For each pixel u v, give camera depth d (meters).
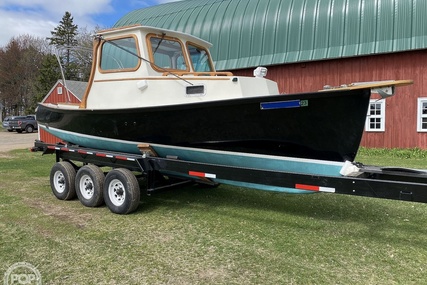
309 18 11.98
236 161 4.16
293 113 3.46
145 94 4.51
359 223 4.10
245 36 13.16
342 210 4.63
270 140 3.77
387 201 5.03
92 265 3.02
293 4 12.50
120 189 4.49
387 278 2.79
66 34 44.53
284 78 12.45
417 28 10.21
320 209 4.69
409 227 3.95
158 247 3.40
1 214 4.46
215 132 4.03
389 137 10.96
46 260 3.12
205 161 4.45
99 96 4.97
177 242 3.53
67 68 6.52
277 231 3.85
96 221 4.18
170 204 4.97
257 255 3.22
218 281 2.75
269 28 12.70
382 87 3.04
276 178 3.59
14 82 41.59
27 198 5.34
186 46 5.11
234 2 14.16
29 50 41.97
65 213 4.52
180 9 15.72
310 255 3.22
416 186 2.90
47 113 5.81
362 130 3.33
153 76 4.49
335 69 11.55
